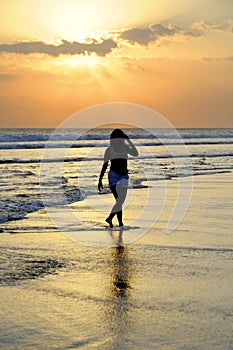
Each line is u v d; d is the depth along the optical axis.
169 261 7.12
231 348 4.20
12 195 13.48
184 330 4.58
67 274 6.39
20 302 5.30
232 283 6.06
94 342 4.32
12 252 7.54
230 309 5.14
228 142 55.53
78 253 7.57
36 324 4.71
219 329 4.61
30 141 50.84
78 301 5.36
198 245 8.18
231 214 11.31
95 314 4.98
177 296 5.54
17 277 6.23
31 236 8.73
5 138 50.47
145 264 6.93
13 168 22.44
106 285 5.93
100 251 7.71
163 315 4.96
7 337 4.41
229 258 7.32
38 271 6.52
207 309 5.13
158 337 4.43
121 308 5.14
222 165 25.92
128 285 5.94
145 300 5.40
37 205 12.03
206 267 6.79
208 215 11.16
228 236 8.93
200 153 36.44
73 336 4.45
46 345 4.26
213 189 15.93
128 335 4.47
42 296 5.50
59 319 4.84
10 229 9.28
